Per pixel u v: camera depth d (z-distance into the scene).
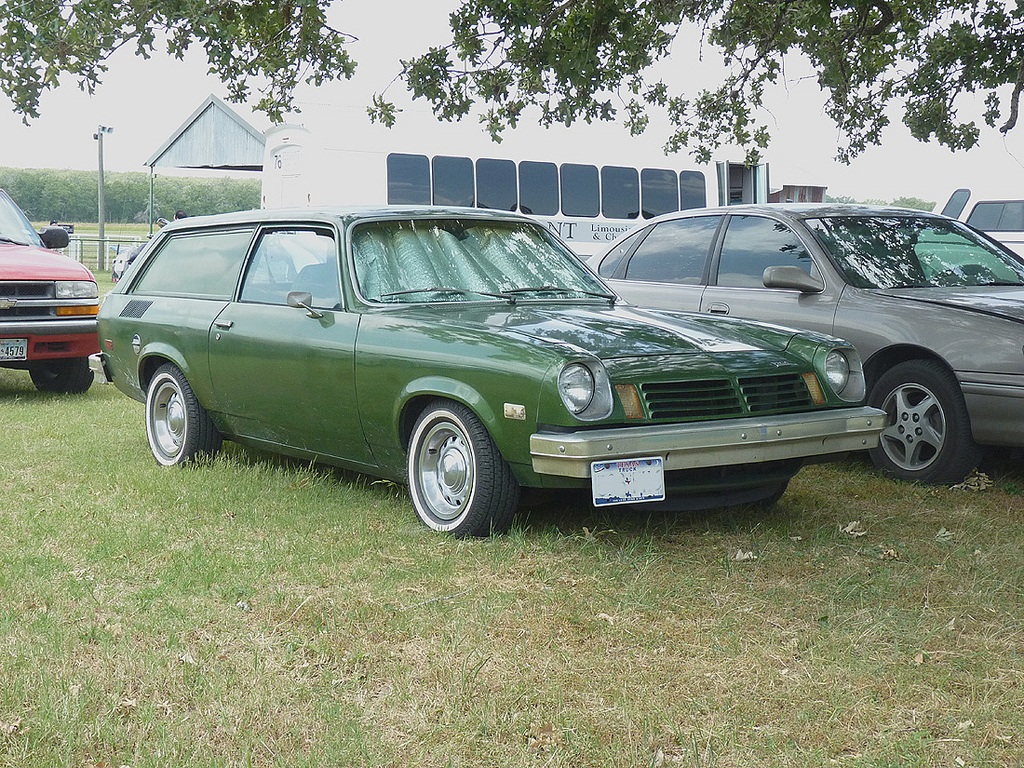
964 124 9.09
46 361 10.17
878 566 4.62
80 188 101.75
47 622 3.86
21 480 6.20
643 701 3.28
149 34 6.50
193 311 6.38
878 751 2.98
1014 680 3.44
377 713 3.21
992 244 7.26
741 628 3.88
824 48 9.01
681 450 4.57
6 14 6.40
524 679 3.42
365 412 5.28
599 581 4.36
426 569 4.48
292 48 7.75
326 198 17.31
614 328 5.10
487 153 18.36
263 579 4.39
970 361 5.86
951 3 8.88
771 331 5.36
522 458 4.62
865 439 5.07
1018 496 5.91
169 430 6.69
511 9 7.37
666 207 20.16
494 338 4.80
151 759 2.88
